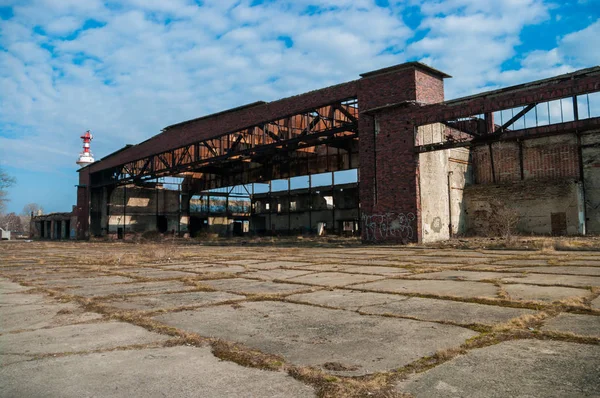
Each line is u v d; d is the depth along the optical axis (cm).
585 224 2234
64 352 355
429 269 938
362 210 2112
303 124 2802
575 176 2292
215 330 423
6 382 288
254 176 3888
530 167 2450
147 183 4341
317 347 357
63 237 4831
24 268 1189
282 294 640
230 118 2870
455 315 463
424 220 2006
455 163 2441
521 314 456
